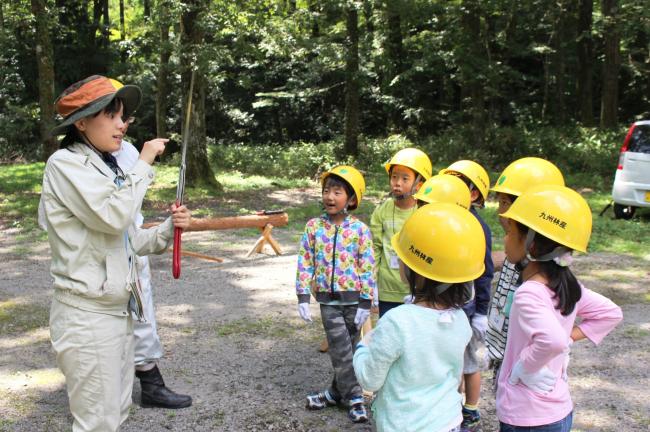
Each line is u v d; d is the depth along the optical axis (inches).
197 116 589.3
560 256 92.0
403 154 156.3
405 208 155.4
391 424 93.7
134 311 116.5
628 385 171.2
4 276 287.4
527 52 917.8
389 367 93.8
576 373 179.3
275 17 650.2
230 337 208.1
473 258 92.4
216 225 313.1
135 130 1029.2
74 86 110.2
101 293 107.7
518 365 92.8
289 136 1121.4
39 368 180.7
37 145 961.5
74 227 106.7
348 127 767.7
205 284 275.4
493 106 930.7
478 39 689.0
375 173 709.3
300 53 726.5
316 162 743.7
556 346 88.1
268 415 151.8
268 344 201.9
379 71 930.7
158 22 543.5
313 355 192.5
